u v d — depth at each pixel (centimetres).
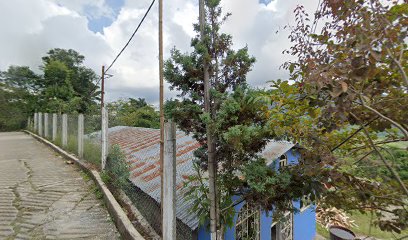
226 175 231
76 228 351
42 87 2572
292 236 704
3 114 2580
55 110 1947
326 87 137
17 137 1652
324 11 166
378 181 195
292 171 223
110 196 432
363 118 176
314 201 243
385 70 155
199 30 218
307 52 177
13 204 429
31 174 627
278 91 205
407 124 166
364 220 908
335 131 219
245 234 494
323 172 200
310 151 197
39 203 437
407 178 181
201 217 240
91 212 405
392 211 189
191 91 223
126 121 2075
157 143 783
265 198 215
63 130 942
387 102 168
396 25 135
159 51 309
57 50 2920
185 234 326
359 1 143
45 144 1169
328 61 155
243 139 190
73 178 591
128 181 501
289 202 243
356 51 136
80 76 2886
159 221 354
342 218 903
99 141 635
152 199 389
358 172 209
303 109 202
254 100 185
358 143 218
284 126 209
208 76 214
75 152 827
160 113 316
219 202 234
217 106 210
